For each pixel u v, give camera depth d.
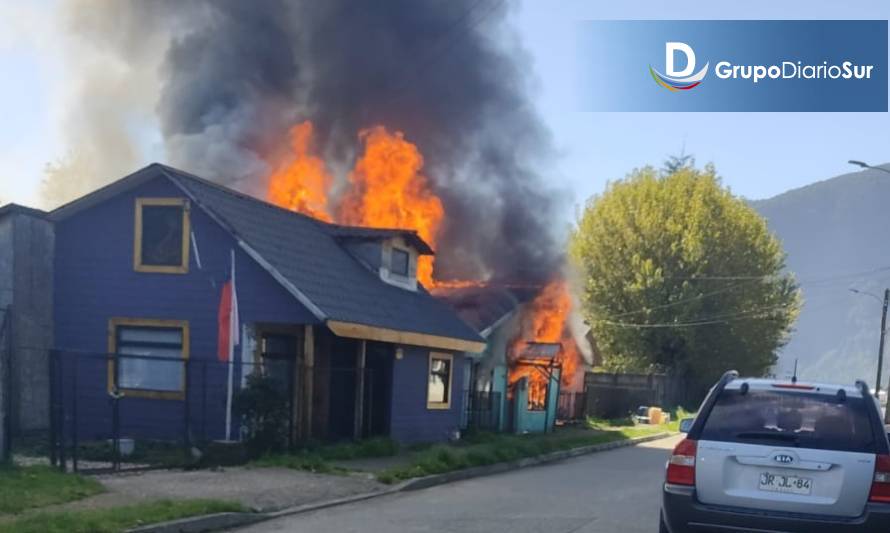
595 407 38.78
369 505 12.40
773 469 7.44
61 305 18.59
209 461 14.72
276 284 17.50
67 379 18.30
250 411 16.06
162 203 18.27
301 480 13.71
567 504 12.80
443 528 10.45
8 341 12.70
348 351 19.77
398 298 21.58
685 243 46.50
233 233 17.61
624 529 10.67
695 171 50.09
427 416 21.66
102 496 10.91
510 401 28.19
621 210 48.22
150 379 18.19
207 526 10.09
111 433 18.09
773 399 7.79
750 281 47.75
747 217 49.16
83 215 18.69
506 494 13.92
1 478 11.10
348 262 21.27
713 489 7.54
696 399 49.22
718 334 46.97
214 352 17.80
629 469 19.06
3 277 17.53
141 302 18.25
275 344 18.09
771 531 7.32
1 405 12.20
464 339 22.75
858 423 7.48
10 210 17.62
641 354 47.12
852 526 7.17
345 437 19.05
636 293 46.31
